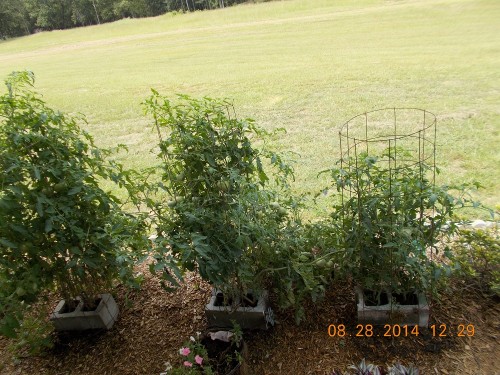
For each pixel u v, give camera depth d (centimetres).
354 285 263
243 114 712
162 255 187
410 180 216
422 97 679
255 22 2364
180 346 243
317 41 1456
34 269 211
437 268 214
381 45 1215
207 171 228
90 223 227
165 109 225
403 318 227
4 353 256
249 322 242
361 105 681
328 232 244
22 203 214
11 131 211
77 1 4688
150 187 239
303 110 698
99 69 1521
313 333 239
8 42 3828
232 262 212
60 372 238
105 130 738
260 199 224
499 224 306
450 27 1344
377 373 187
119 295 290
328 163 473
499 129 509
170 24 3000
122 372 232
